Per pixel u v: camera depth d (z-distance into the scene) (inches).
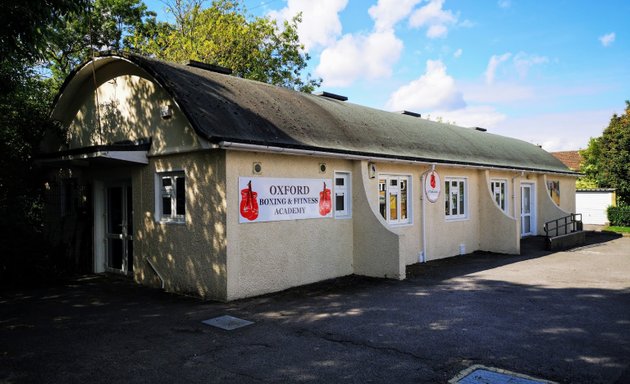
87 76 451.5
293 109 445.7
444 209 582.9
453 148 631.2
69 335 259.0
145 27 1029.8
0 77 404.5
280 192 376.8
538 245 698.8
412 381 192.2
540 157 894.4
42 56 390.3
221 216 336.2
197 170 355.6
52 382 193.5
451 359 217.8
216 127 333.1
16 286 406.3
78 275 456.8
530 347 234.1
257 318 292.0
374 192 471.2
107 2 941.8
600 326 271.4
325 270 422.3
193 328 270.5
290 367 209.0
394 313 304.0
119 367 209.8
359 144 460.4
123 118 427.2
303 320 287.3
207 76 418.6
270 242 367.6
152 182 396.8
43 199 519.2
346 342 244.1
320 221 417.1
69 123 502.6
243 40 1010.7
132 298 353.4
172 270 377.4
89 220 467.5
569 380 191.8
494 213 633.6
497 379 193.2
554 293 364.5
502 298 347.9
